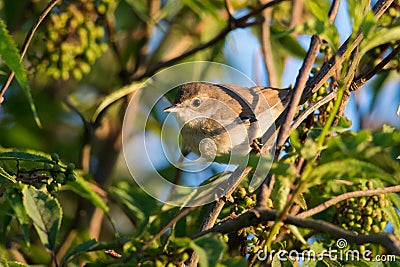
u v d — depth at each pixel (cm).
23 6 1284
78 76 1042
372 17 666
